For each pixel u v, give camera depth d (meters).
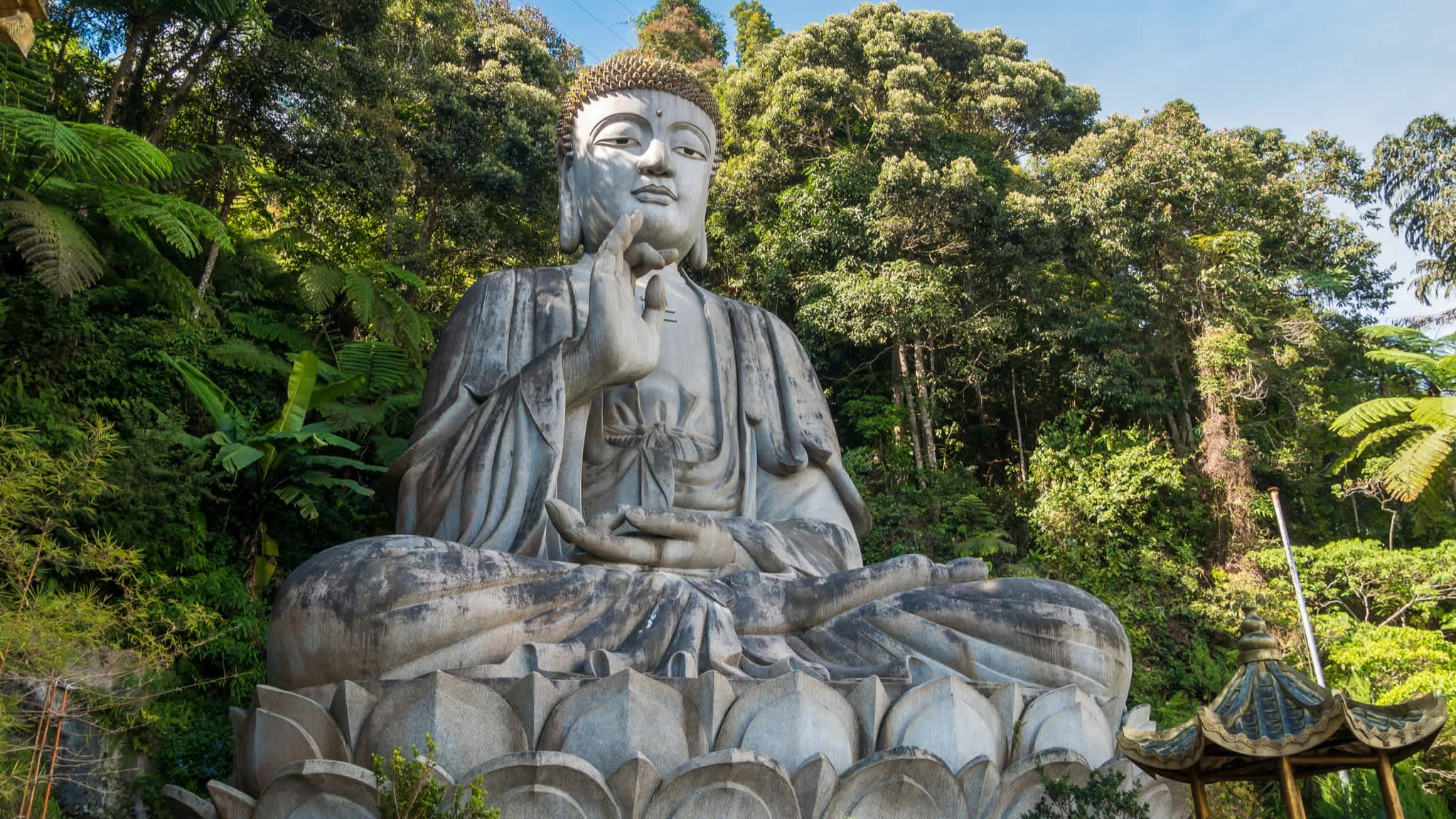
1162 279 19.80
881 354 19.25
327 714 4.52
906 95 20.61
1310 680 3.45
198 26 15.98
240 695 10.17
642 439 6.70
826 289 18.77
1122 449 18.06
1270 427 20.41
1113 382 18.70
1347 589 16.92
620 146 7.66
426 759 3.97
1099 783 4.23
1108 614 5.39
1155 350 19.98
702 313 7.54
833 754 4.55
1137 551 16.88
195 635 9.94
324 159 17.73
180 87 16.73
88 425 10.44
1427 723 3.24
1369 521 20.36
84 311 12.17
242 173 17.16
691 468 6.70
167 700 9.63
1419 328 21.88
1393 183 22.38
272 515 12.41
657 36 29.44
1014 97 24.20
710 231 20.77
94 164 12.27
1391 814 3.24
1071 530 17.05
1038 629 5.23
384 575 4.84
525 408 6.10
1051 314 19.73
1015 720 4.91
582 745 4.36
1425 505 18.19
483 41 22.59
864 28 22.89
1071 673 5.21
